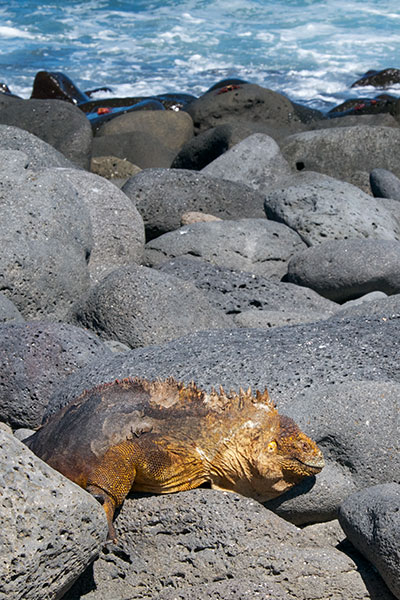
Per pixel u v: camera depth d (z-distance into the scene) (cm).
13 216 888
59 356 650
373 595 463
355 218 1173
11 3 3981
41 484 409
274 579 461
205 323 794
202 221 1170
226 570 463
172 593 464
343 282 999
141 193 1271
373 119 2061
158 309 776
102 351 674
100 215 1027
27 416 639
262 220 1138
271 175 1545
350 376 574
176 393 491
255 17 3697
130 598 470
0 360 648
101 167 1698
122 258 1032
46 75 2666
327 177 1444
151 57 3197
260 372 579
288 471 484
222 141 1805
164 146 1972
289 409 540
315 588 460
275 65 3080
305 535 477
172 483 474
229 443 478
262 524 470
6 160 945
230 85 2352
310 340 624
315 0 3962
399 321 670
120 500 461
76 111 1748
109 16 3769
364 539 465
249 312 854
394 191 1433
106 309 780
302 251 1055
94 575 475
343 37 3397
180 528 471
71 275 906
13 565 389
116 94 2791
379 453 518
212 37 3428
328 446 524
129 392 492
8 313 771
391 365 589
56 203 926
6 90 2745
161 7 3878
